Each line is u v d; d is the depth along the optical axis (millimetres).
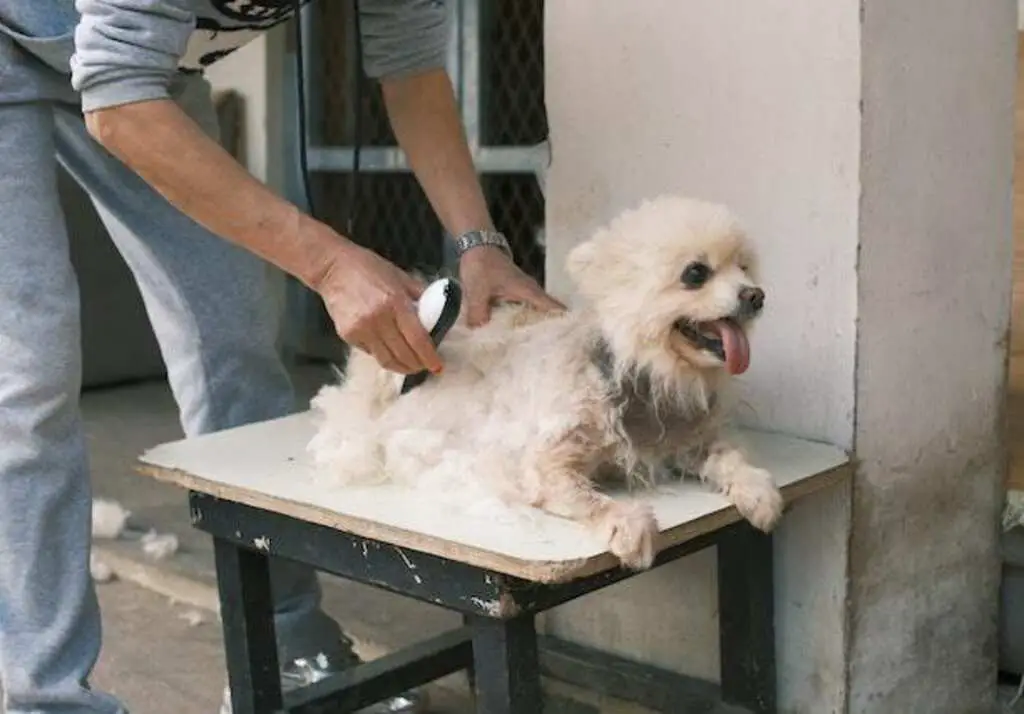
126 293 4027
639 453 1351
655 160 1706
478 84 3297
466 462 1346
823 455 1524
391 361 1350
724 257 1292
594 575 1276
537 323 1457
